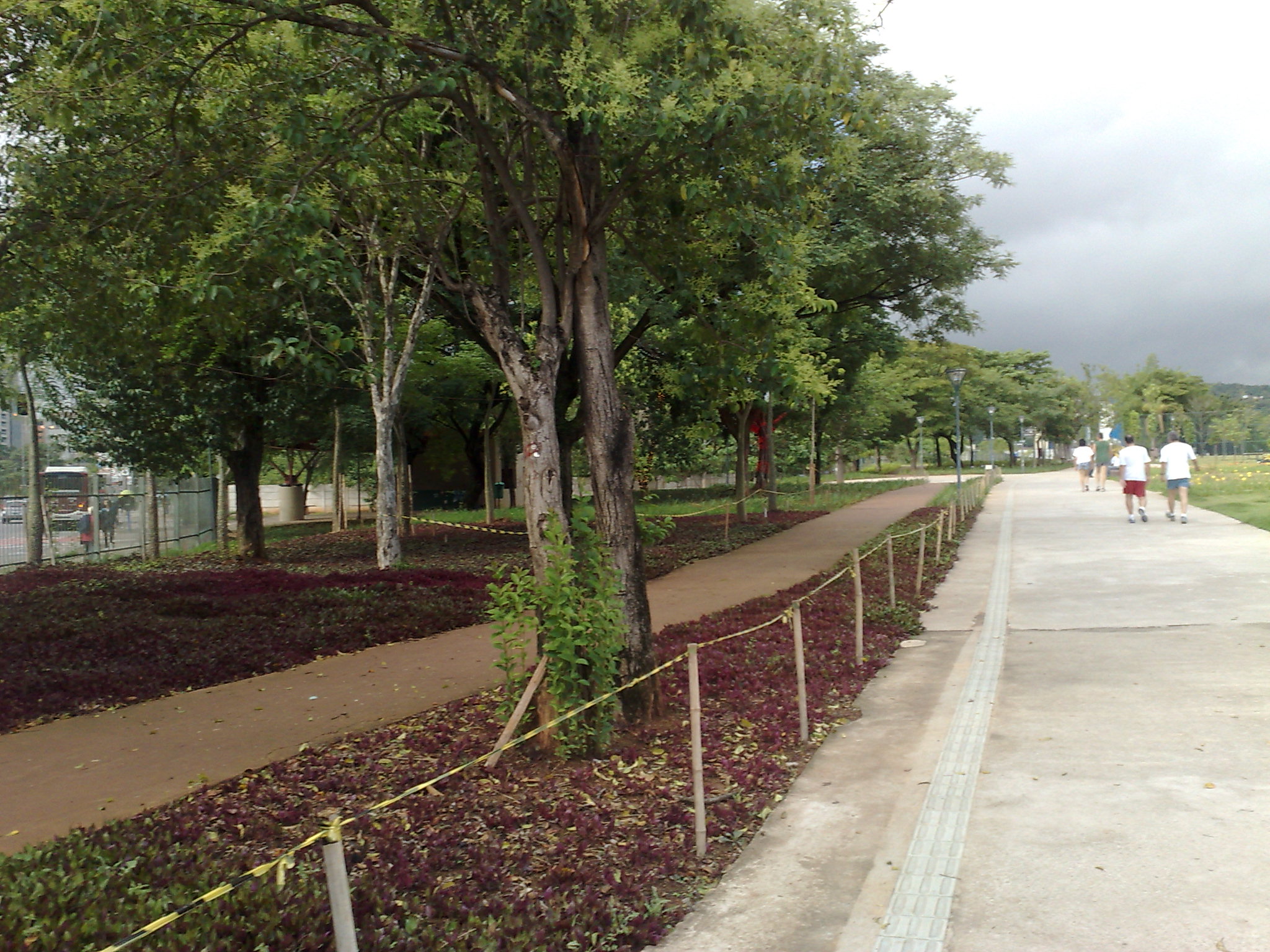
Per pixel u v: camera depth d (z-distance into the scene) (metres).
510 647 7.00
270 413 19.48
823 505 33.19
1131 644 9.52
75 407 20.58
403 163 9.76
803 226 10.67
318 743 7.31
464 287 7.21
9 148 10.22
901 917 4.34
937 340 22.00
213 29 8.86
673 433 30.08
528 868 4.98
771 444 31.12
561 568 6.49
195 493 28.02
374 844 5.24
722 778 6.33
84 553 22.23
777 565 17.69
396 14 8.59
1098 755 6.30
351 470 43.84
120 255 10.72
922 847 5.06
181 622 11.75
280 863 3.28
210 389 18.66
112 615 12.15
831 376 23.94
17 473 26.41
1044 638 10.09
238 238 8.48
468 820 5.66
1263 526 18.64
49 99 9.15
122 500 24.20
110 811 5.91
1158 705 7.35
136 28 8.24
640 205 9.27
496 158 7.65
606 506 7.30
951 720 7.37
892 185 17.14
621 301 14.31
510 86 7.84
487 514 30.81
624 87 7.26
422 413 27.98
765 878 4.87
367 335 17.12
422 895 4.50
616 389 7.38
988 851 4.95
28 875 4.47
